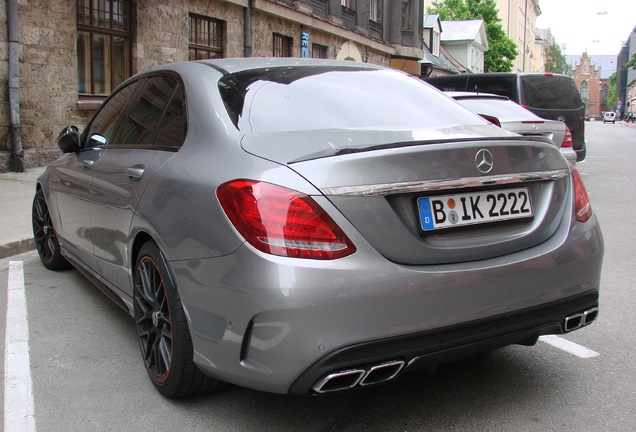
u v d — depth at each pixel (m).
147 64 13.45
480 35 58.53
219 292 2.42
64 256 4.94
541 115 11.11
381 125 2.94
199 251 2.52
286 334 2.23
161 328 2.96
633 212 8.67
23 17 10.80
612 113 99.94
